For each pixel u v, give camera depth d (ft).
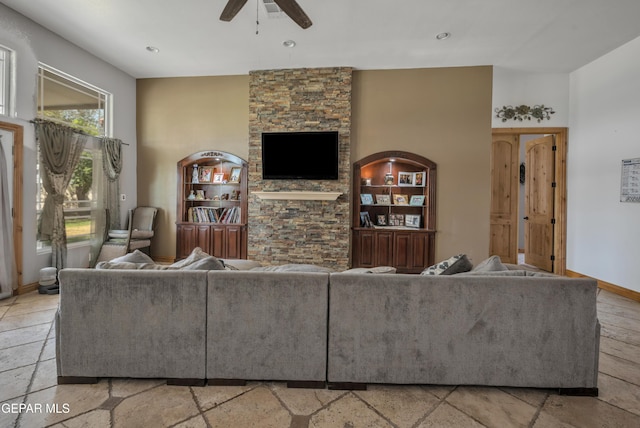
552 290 6.24
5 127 11.49
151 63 16.19
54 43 13.28
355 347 6.45
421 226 17.29
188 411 5.79
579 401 6.22
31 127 12.51
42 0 11.03
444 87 16.25
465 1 10.78
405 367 6.44
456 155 16.28
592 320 6.25
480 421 5.64
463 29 12.55
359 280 6.37
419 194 17.67
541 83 16.75
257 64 16.11
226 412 5.78
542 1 10.72
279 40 13.58
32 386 6.50
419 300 6.36
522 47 13.96
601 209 14.51
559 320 6.27
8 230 11.71
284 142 16.38
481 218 16.21
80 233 15.33
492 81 16.08
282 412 5.81
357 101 16.71
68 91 14.48
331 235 16.51
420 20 11.96
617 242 13.62
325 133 15.99
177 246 18.15
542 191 18.08
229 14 8.31
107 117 16.63
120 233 15.98
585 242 15.46
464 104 16.16
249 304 6.44
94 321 6.48
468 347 6.37
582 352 6.28
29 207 12.55
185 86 18.10
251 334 6.48
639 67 12.72
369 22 12.10
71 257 14.62
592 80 15.12
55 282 12.71
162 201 18.39
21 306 11.06
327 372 6.55
